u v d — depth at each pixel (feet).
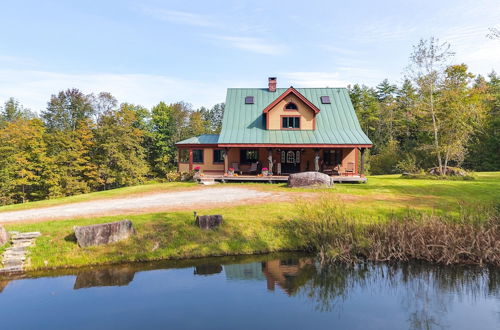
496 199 54.34
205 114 284.41
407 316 23.73
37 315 23.89
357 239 36.14
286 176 82.89
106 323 22.56
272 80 103.65
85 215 44.98
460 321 23.07
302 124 89.15
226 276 31.55
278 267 33.81
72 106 183.62
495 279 30.14
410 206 48.47
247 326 22.08
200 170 91.91
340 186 71.77
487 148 132.36
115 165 126.52
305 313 24.14
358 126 89.35
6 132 113.60
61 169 112.78
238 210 45.73
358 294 27.68
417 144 144.15
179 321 22.80
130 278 31.04
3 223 41.19
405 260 34.40
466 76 131.34
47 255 33.99
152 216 42.42
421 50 97.45
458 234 35.27
